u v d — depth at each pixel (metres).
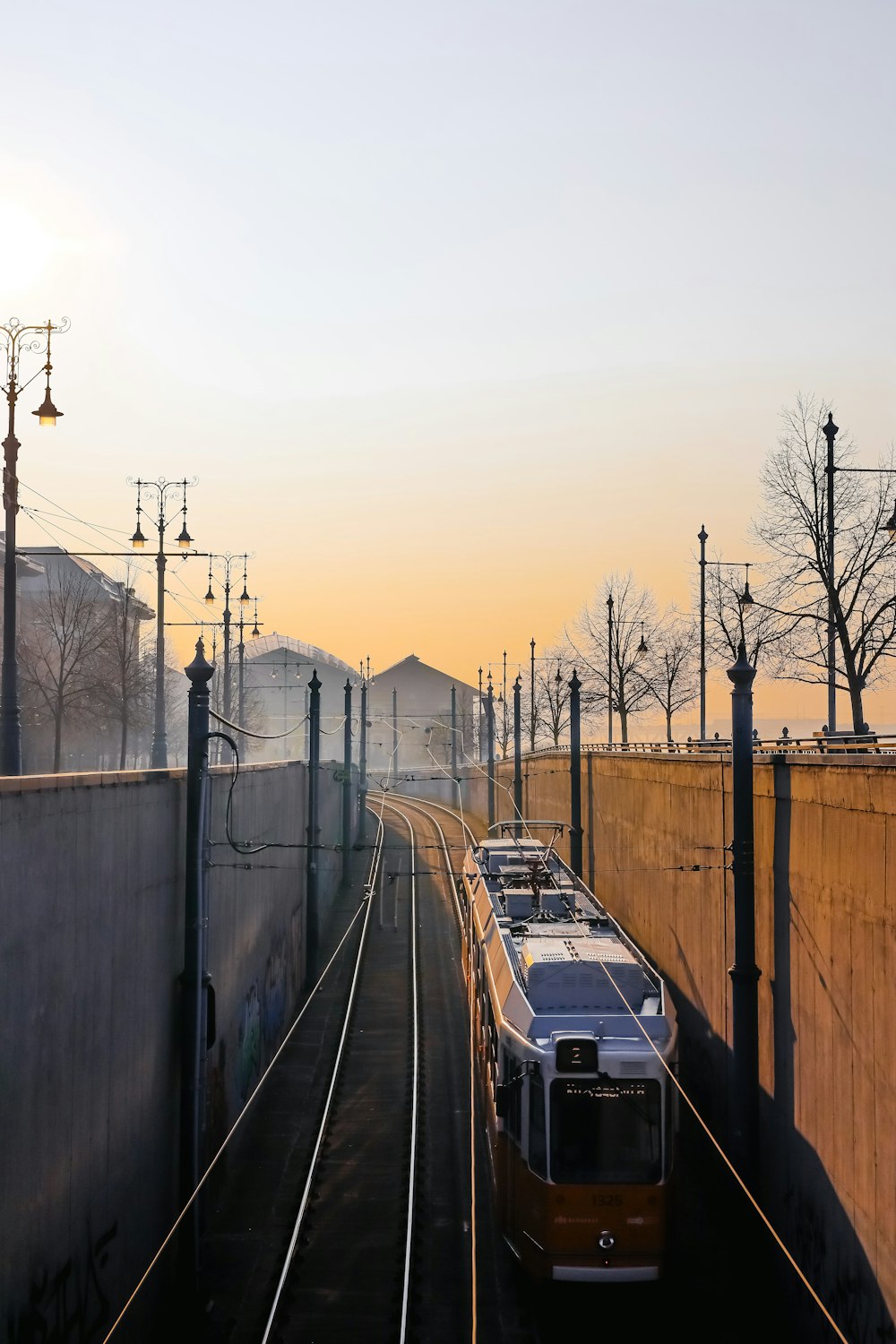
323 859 38.44
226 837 17.14
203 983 14.53
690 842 19.78
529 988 14.78
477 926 21.39
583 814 35.16
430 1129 19.66
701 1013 18.70
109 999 11.55
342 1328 12.94
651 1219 13.34
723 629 31.59
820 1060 12.80
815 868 13.07
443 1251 15.11
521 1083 13.91
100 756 52.59
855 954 11.73
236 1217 16.00
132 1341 12.11
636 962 15.04
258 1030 20.92
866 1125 11.27
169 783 14.15
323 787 39.38
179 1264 13.54
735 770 15.16
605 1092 13.58
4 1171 8.83
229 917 17.83
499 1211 14.39
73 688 43.97
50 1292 9.78
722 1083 16.97
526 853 25.11
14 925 9.08
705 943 18.44
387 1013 27.28
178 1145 14.41
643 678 50.88
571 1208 13.34
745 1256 14.66
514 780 50.78
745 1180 14.59
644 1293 13.84
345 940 36.31
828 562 23.62
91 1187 10.94
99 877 11.22
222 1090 16.98
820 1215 12.62
